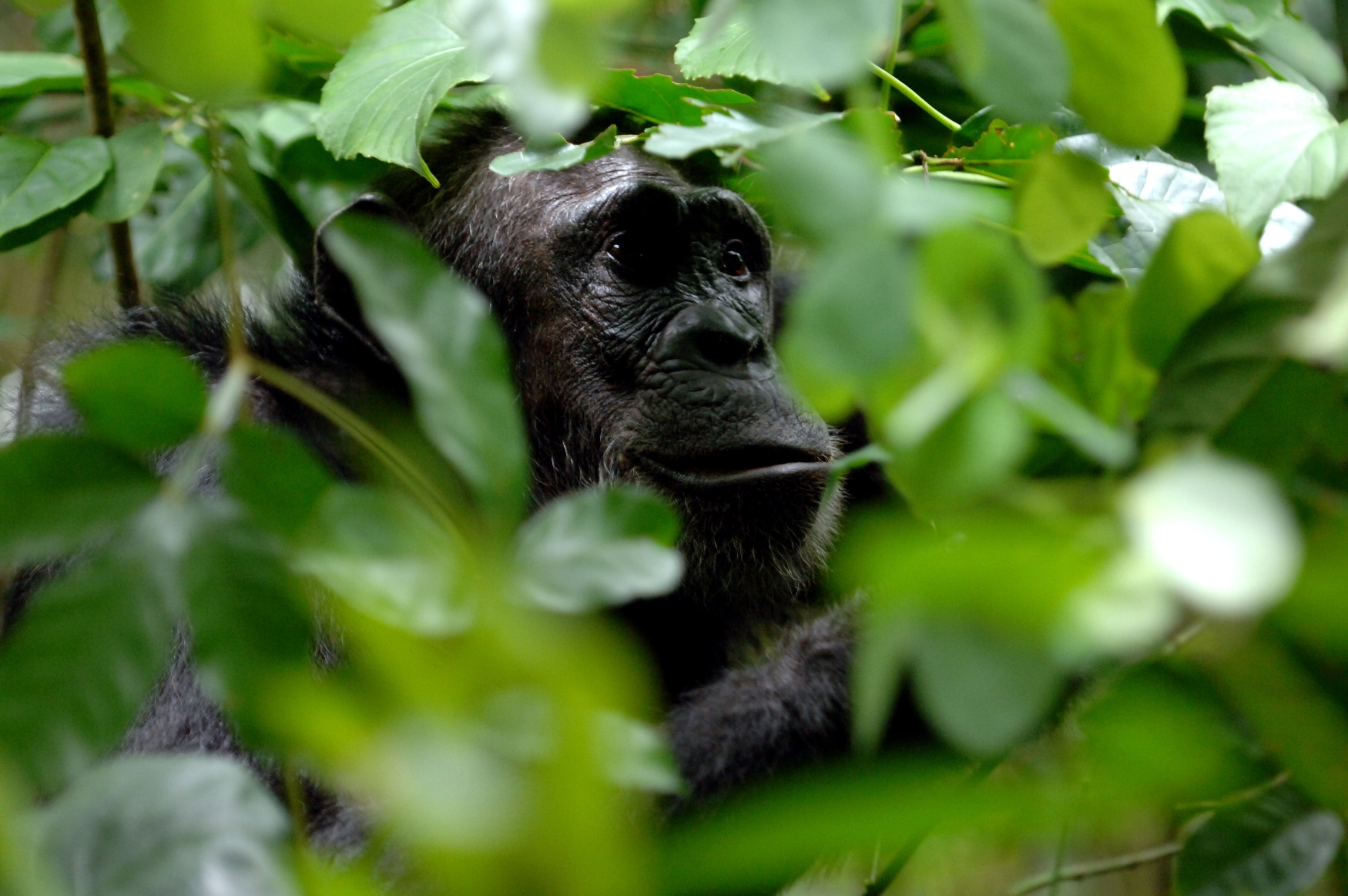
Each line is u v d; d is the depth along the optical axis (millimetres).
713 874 1746
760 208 7262
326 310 6156
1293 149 4098
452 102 6902
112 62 6316
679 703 5395
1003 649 1426
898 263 1516
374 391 6281
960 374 1605
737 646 6430
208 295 6977
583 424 6375
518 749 1492
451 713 1528
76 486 1873
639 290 6371
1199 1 5242
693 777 4715
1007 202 2148
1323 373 1956
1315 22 6668
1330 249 1991
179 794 1724
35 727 1752
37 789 1735
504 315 6805
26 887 1460
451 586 1696
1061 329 2248
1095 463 2729
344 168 6707
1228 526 1404
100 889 1662
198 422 2018
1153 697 2451
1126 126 1894
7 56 6336
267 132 6309
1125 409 2205
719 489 5906
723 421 5973
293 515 1888
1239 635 2057
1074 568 1450
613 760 1553
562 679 1526
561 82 1518
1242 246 2096
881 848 4910
